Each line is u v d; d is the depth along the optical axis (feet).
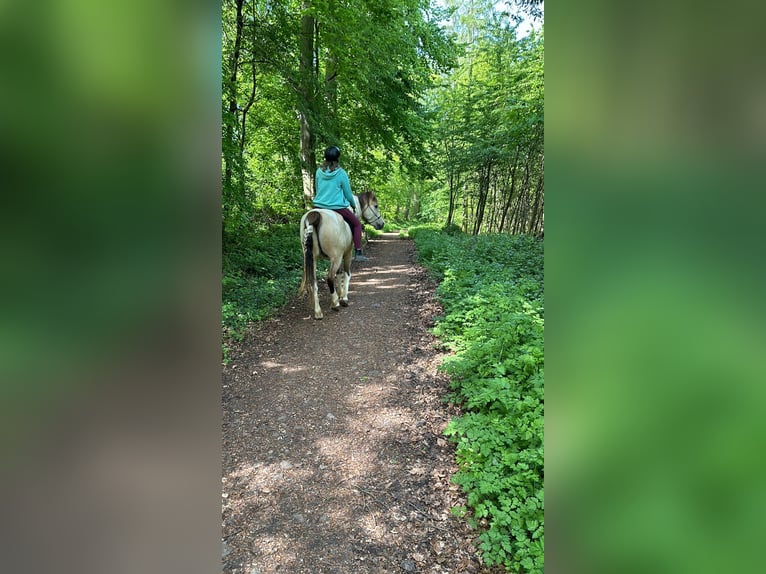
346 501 7.52
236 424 10.01
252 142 30.99
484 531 6.61
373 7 28.37
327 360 13.58
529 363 9.78
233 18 21.84
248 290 19.70
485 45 43.52
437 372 12.19
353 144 36.96
